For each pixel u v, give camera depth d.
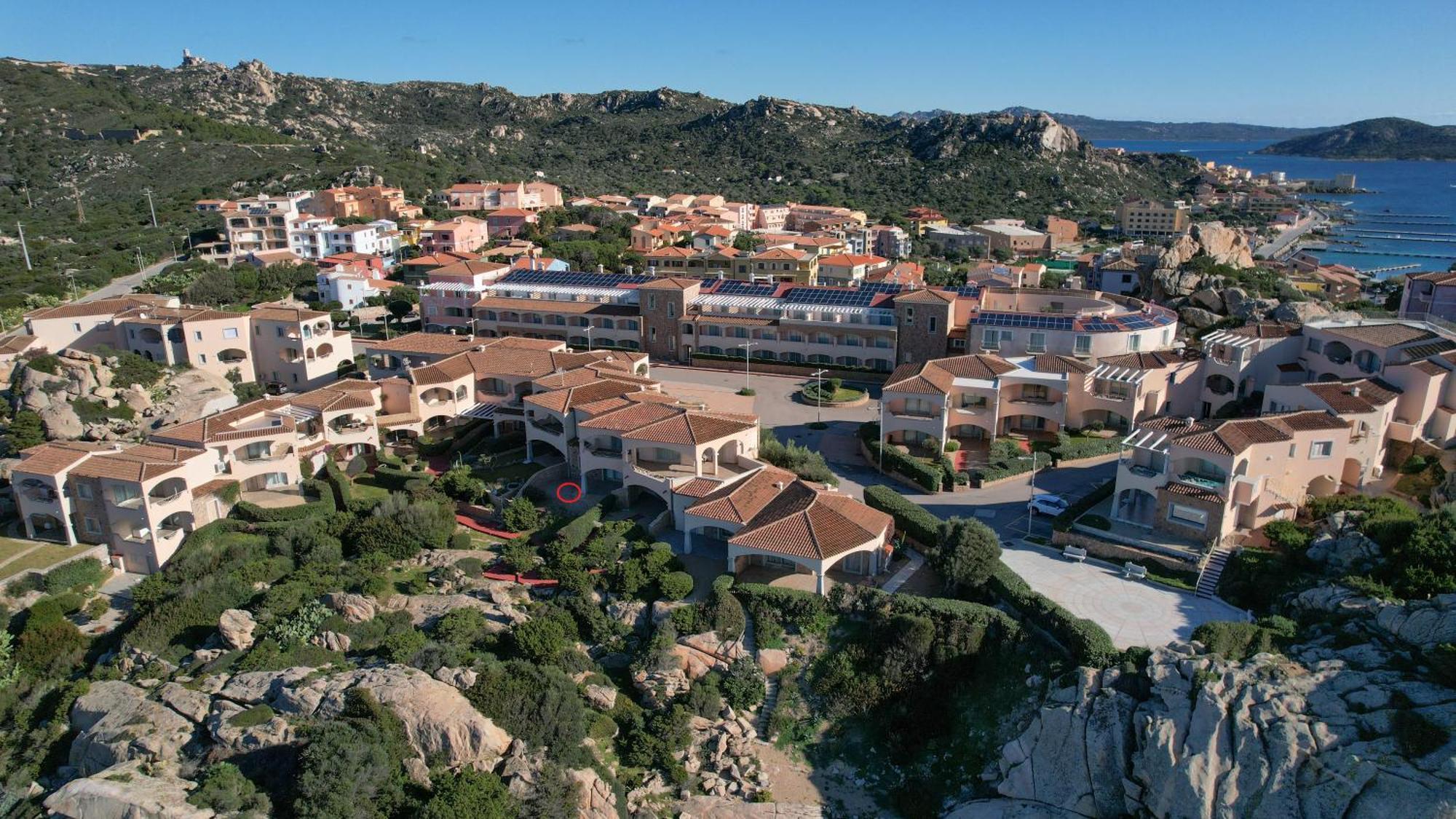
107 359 104.94
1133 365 98.69
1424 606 52.19
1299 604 58.09
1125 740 51.84
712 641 64.44
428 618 68.38
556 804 52.97
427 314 153.25
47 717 63.28
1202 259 153.38
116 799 50.66
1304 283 181.38
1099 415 99.31
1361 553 59.78
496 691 58.25
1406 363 83.06
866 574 69.75
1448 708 46.69
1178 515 69.19
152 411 101.81
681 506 77.25
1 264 171.75
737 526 70.81
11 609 72.56
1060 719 53.81
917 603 62.78
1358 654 51.84
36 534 81.69
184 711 59.09
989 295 134.00
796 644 64.38
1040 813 52.47
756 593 65.75
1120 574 66.69
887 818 55.53
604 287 149.38
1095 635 56.16
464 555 75.94
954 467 90.00
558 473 90.38
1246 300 131.25
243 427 89.06
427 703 56.75
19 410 97.19
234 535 81.38
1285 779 47.34
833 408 114.62
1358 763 46.28
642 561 70.00
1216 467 68.25
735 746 59.53
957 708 59.50
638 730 60.31
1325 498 70.81
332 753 52.03
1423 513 64.81
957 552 64.31
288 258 192.88
